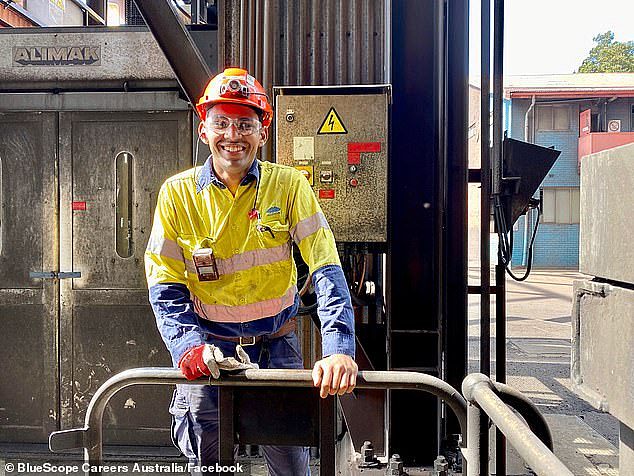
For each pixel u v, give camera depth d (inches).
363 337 154.2
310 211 96.6
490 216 146.6
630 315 58.2
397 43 143.2
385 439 150.1
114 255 178.9
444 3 160.2
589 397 65.7
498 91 147.6
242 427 83.6
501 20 146.6
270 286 99.1
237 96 93.0
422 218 142.7
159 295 93.0
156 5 136.1
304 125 140.1
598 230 65.7
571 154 1059.3
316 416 82.5
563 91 1032.2
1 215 180.4
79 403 180.5
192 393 99.0
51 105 177.9
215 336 101.3
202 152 175.5
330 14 161.9
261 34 163.5
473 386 74.8
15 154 179.6
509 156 148.9
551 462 50.8
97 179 178.5
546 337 413.4
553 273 971.9
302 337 171.6
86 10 232.7
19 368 181.6
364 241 140.2
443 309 158.7
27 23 200.1
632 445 63.3
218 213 96.1
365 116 138.9
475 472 75.6
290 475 105.7
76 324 180.2
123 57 175.0
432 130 142.6
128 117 177.6
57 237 179.6
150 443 179.8
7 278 181.0
